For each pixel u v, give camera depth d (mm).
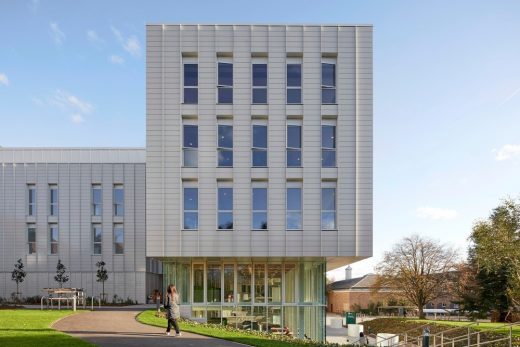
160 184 27844
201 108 28266
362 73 28656
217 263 29859
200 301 29469
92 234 55438
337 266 37750
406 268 57750
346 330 54562
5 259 54656
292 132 28516
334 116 28469
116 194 56062
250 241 27750
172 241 27625
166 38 28484
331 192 28281
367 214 28000
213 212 27812
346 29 28797
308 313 29875
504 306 44562
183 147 28188
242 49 28609
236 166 28078
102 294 54562
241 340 16875
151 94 28234
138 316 23812
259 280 29828
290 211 28109
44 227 54969
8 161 56156
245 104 28359
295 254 27750
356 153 28219
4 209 54969
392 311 79000
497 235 30859
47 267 54719
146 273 56281
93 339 15930
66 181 55594
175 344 15227
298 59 28875
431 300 58594
